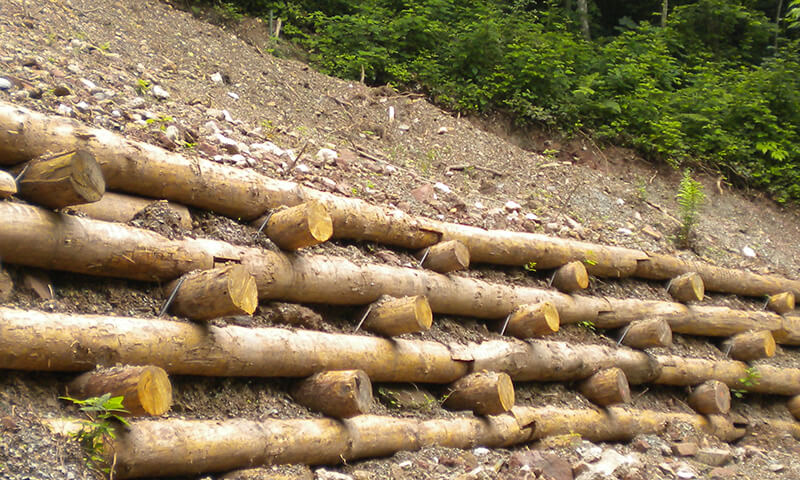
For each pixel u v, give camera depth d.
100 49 8.20
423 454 5.36
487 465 5.51
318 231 5.38
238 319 4.89
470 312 6.66
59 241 4.17
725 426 8.11
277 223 5.45
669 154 12.15
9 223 3.95
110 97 6.53
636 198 10.83
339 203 6.16
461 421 5.82
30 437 3.48
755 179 12.65
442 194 8.35
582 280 7.68
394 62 11.78
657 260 8.77
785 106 13.59
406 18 12.09
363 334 5.71
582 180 10.71
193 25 10.71
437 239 6.82
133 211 4.94
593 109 12.17
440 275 6.52
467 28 12.21
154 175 5.08
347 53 11.80
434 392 6.11
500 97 11.91
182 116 7.14
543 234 8.44
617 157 11.85
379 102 10.68
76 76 6.80
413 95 11.37
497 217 8.25
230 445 4.24
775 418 8.88
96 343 3.96
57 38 7.78
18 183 4.17
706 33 16.47
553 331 6.71
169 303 4.56
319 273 5.54
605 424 6.99
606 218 9.98
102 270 4.41
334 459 4.86
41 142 4.53
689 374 8.12
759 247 11.19
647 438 7.24
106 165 4.82
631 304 8.10
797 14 12.21
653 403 7.89
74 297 4.34
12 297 3.99
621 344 7.88
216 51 10.16
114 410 3.68
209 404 4.57
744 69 14.41
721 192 12.16
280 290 5.28
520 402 6.62
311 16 12.53
